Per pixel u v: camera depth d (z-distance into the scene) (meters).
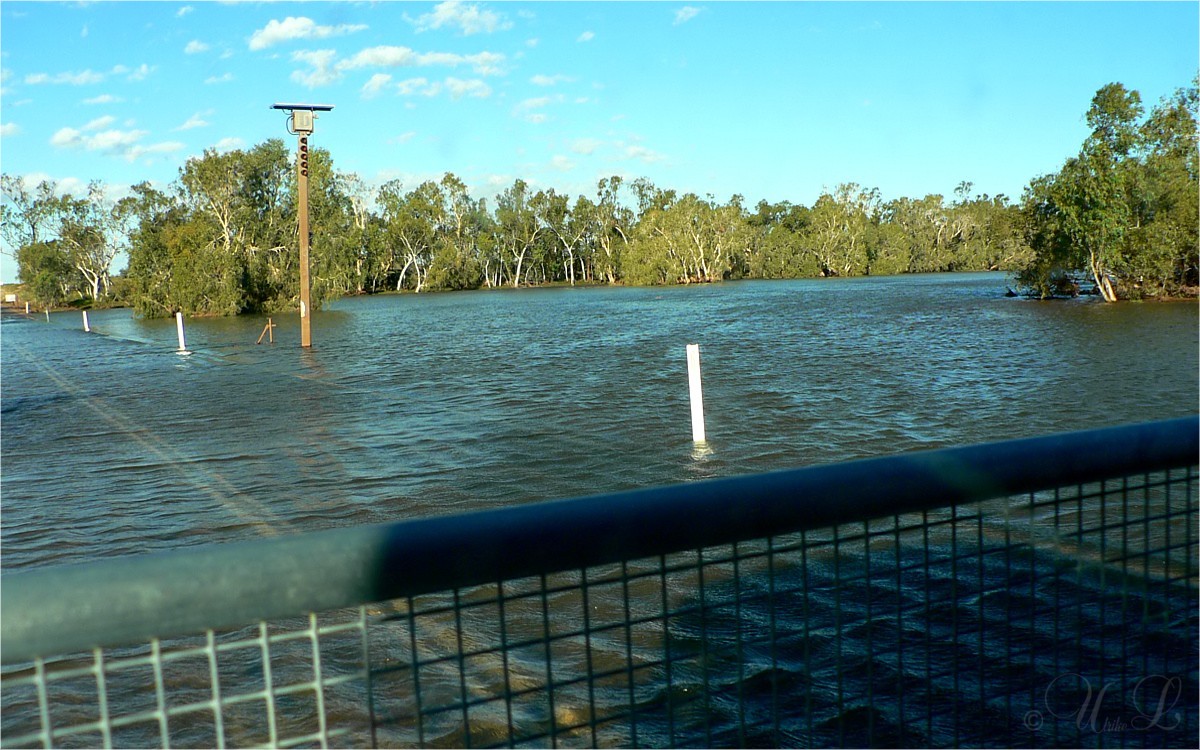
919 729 3.66
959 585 5.27
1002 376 17.34
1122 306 39.69
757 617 5.26
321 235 64.69
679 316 43.66
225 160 61.81
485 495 9.24
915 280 92.12
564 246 121.56
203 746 4.17
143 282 63.38
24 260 93.81
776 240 115.25
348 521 8.46
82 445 13.43
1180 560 3.04
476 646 5.18
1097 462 1.73
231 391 19.70
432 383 19.78
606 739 3.96
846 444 11.30
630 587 5.92
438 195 111.62
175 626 1.15
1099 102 42.06
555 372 21.06
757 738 3.86
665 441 11.79
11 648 1.06
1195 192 40.94
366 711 4.39
